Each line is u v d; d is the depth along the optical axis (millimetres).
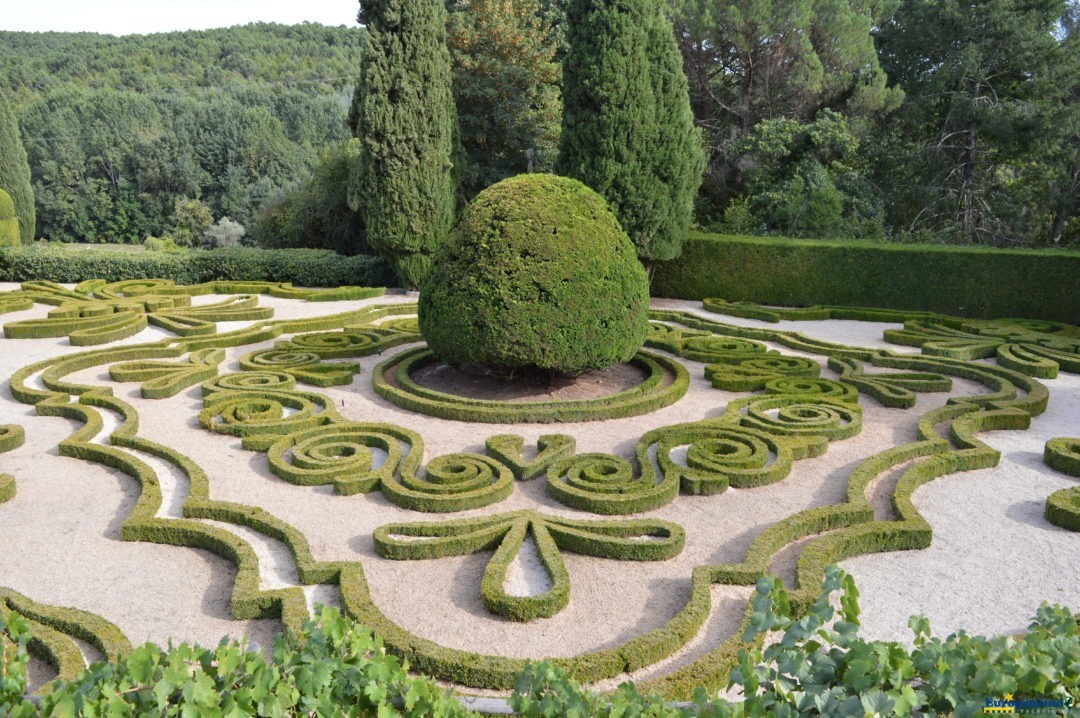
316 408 9828
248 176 52938
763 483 7590
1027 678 3025
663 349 12938
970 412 9625
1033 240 26297
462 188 23922
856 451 8531
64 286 19375
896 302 17812
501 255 9352
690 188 17672
